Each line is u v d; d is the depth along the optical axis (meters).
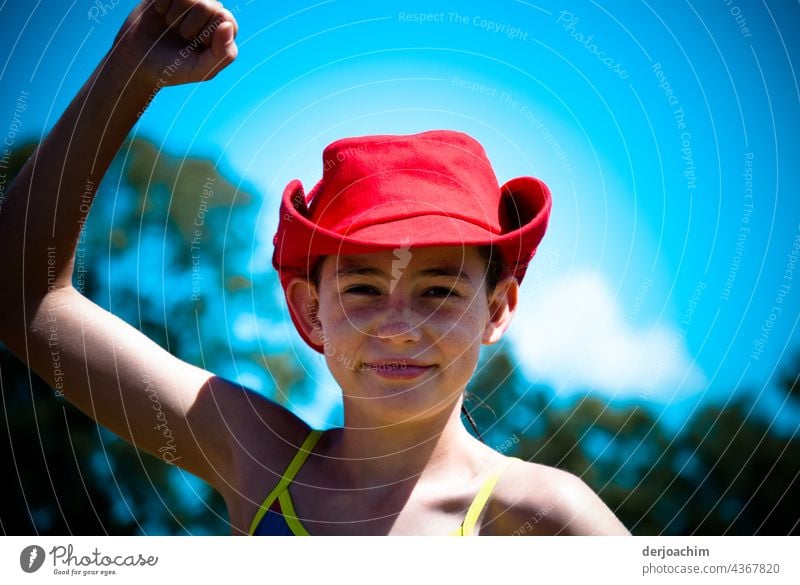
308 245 2.00
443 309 1.99
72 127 2.14
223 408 2.24
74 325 2.20
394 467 2.07
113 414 2.21
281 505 2.11
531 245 2.09
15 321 2.18
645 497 4.14
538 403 4.14
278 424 2.24
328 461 2.16
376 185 2.04
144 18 2.11
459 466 2.09
